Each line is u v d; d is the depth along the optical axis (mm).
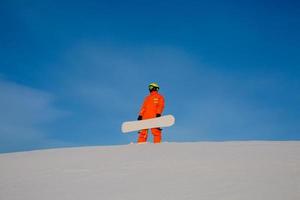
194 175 5062
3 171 6203
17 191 5000
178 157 6254
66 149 8211
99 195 4539
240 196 4074
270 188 4270
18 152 8609
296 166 5172
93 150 7629
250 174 4910
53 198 4574
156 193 4434
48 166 6293
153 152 6902
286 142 7484
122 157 6594
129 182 4984
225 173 5039
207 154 6383
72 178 5410
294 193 4047
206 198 4098
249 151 6477
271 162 5473
